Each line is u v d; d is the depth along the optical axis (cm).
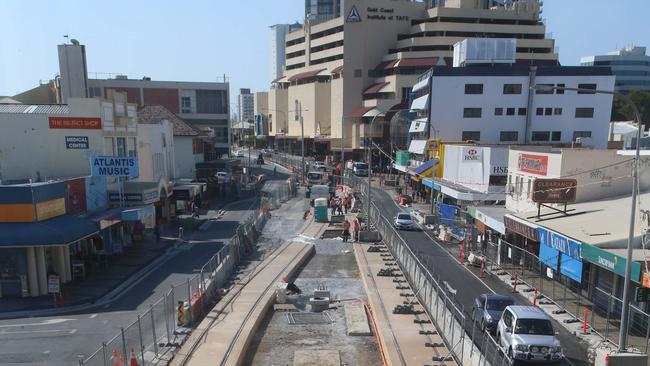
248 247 3578
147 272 2941
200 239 3888
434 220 4775
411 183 7544
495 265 3272
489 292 2706
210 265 2678
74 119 3338
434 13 9981
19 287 2461
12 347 1858
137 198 3456
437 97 6875
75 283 2677
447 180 5825
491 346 1994
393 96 9719
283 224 4775
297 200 6400
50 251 2595
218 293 2600
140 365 1702
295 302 2539
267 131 15712
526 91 6862
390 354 1830
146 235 3975
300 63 13162
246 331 2033
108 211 3166
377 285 2761
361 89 10588
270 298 2497
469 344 1688
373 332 2141
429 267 3234
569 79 6806
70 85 4550
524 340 1783
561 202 2969
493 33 9856
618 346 1838
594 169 3161
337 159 11106
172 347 1873
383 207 5944
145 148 4434
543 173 3406
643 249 2147
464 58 7025
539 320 1847
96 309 2303
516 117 6912
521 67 6856
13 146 3278
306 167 9669
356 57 10506
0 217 2455
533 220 2958
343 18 10706
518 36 9962
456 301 2547
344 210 5616
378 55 10575
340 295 2662
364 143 9994
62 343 1898
